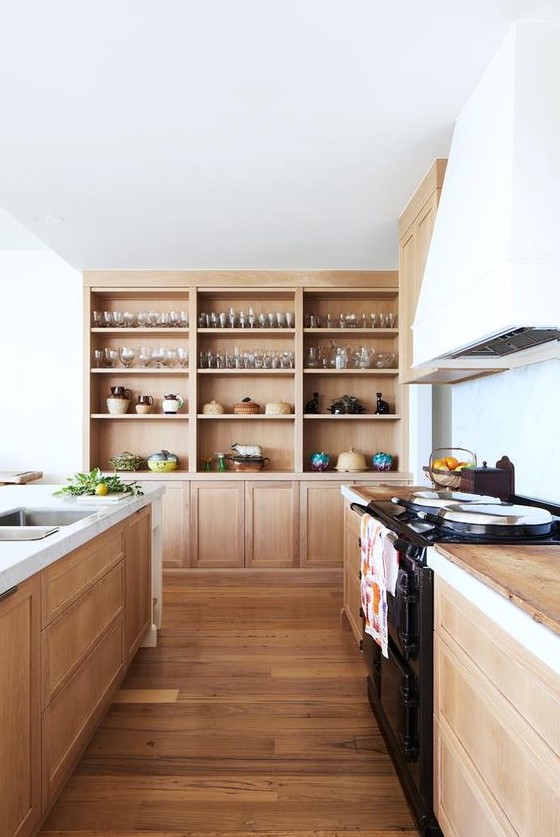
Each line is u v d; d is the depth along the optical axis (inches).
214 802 69.0
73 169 107.4
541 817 37.7
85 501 98.3
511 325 62.0
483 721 47.8
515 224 63.3
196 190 116.9
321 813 67.3
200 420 189.5
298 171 107.8
